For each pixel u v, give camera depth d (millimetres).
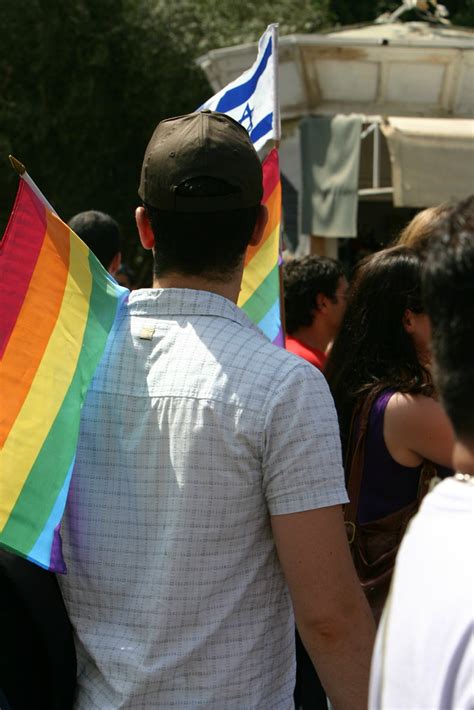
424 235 3814
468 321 1484
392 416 3355
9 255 2467
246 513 2256
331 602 2201
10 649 2383
